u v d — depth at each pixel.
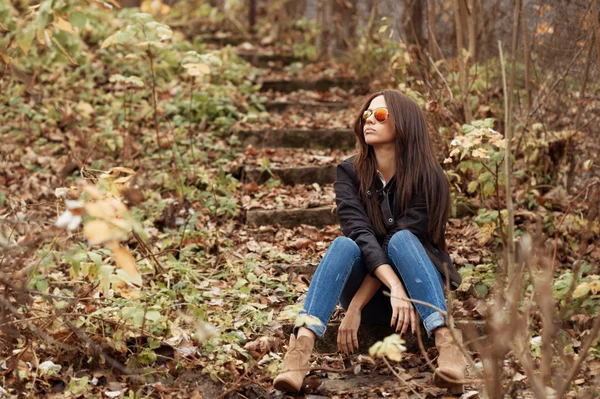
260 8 10.41
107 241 2.49
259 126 6.21
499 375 2.49
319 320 3.00
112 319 3.33
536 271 3.38
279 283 3.94
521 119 5.18
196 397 3.02
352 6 8.41
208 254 4.38
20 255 3.08
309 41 9.06
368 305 3.44
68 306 3.12
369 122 3.39
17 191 5.04
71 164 5.38
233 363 3.18
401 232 3.26
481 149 3.69
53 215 4.80
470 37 5.38
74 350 3.23
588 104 4.73
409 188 3.33
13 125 5.86
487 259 4.14
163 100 6.43
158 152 5.51
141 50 6.94
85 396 3.01
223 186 5.20
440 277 3.30
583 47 4.68
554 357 3.15
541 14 5.27
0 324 2.87
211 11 10.77
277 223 4.80
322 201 5.00
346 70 7.75
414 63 5.63
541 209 4.58
